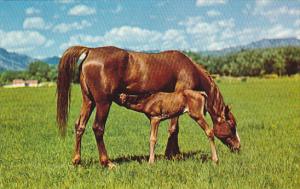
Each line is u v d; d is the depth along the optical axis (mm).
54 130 18094
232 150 11984
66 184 8570
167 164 10195
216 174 9148
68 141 15172
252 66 103125
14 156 12289
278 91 43375
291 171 9445
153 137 10594
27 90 54656
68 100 10766
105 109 10680
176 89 11508
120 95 10703
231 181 8461
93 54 10719
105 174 9414
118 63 10719
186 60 11609
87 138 15914
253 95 38688
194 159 10805
